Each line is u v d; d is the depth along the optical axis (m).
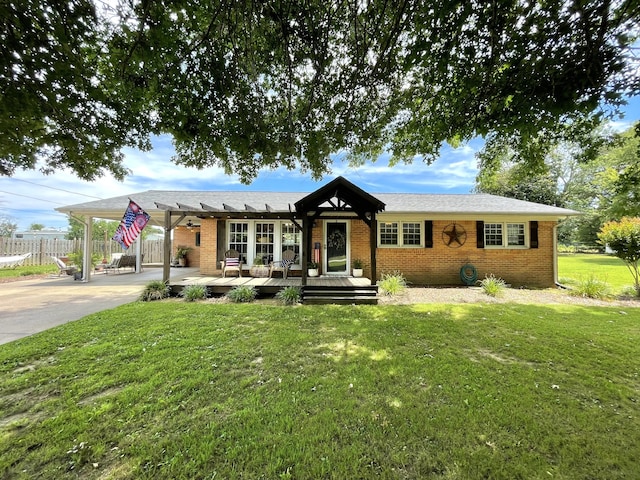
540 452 2.12
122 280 11.04
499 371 3.41
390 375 3.29
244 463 2.02
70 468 1.98
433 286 10.06
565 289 9.59
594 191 22.66
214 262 10.80
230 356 3.78
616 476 1.91
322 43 3.15
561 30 2.65
